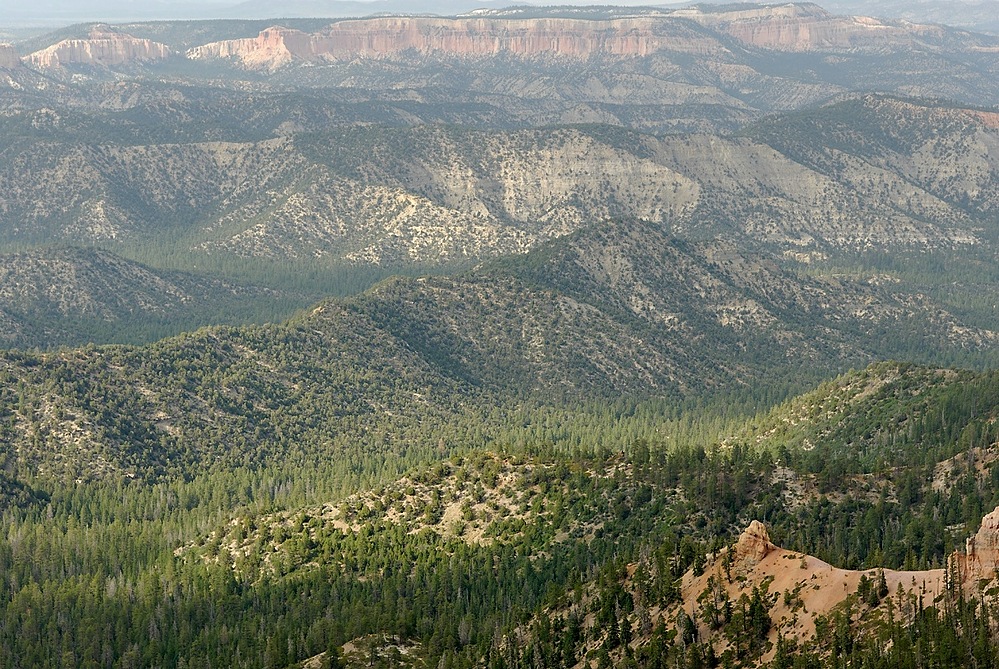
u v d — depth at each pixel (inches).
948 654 7288.4
